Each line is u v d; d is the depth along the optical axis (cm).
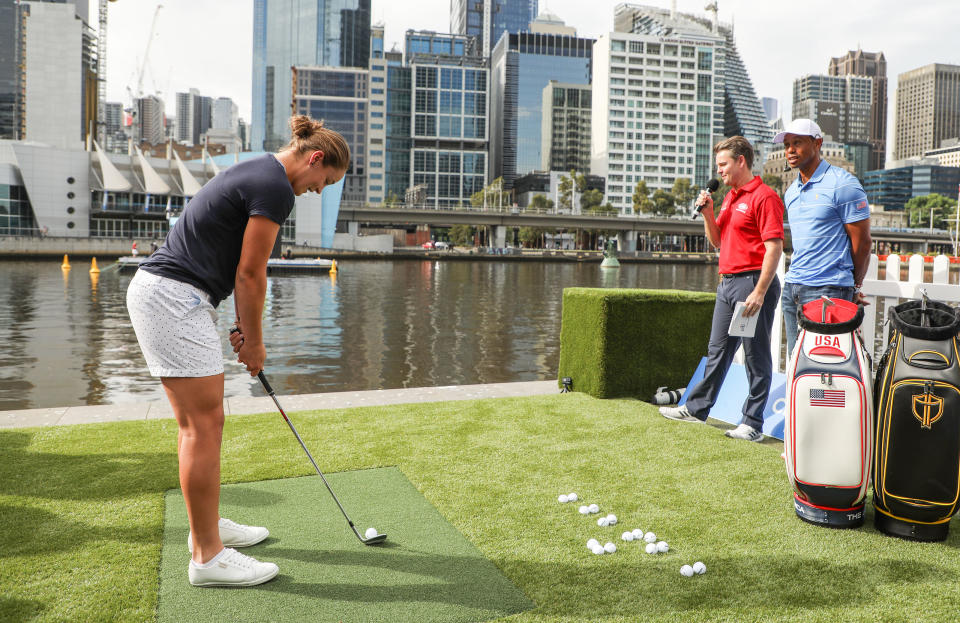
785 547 262
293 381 1100
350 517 288
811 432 278
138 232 6969
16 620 202
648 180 14650
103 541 260
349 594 222
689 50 14600
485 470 351
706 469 355
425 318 2111
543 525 281
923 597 221
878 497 275
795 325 377
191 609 212
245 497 311
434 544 262
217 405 229
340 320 2019
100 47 14612
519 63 17762
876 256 471
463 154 15788
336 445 395
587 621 205
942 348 264
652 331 543
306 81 14500
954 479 259
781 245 398
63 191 6406
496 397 548
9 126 15212
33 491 314
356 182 14725
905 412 264
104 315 1950
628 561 247
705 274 6081
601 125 14688
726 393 498
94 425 439
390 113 15525
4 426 442
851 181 347
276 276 4269
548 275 5269
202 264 226
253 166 224
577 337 558
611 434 423
